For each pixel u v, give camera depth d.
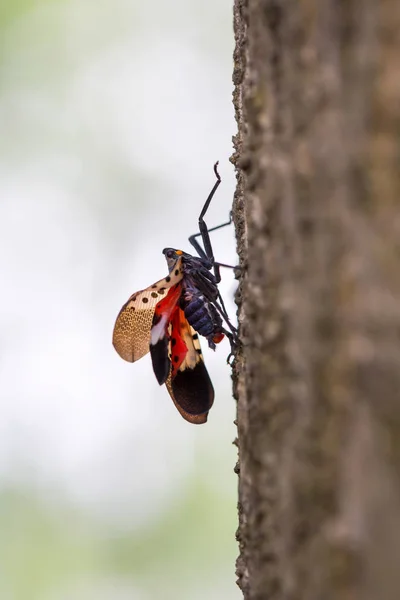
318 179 0.21
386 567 0.19
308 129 0.21
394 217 0.20
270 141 0.23
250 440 0.25
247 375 0.26
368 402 0.19
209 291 0.44
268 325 0.23
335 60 0.21
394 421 0.19
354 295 0.20
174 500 0.86
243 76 0.29
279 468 0.22
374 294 0.20
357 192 0.20
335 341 0.20
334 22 0.21
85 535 0.88
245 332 0.28
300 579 0.21
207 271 0.45
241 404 0.29
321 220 0.21
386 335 0.19
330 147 0.21
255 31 0.24
